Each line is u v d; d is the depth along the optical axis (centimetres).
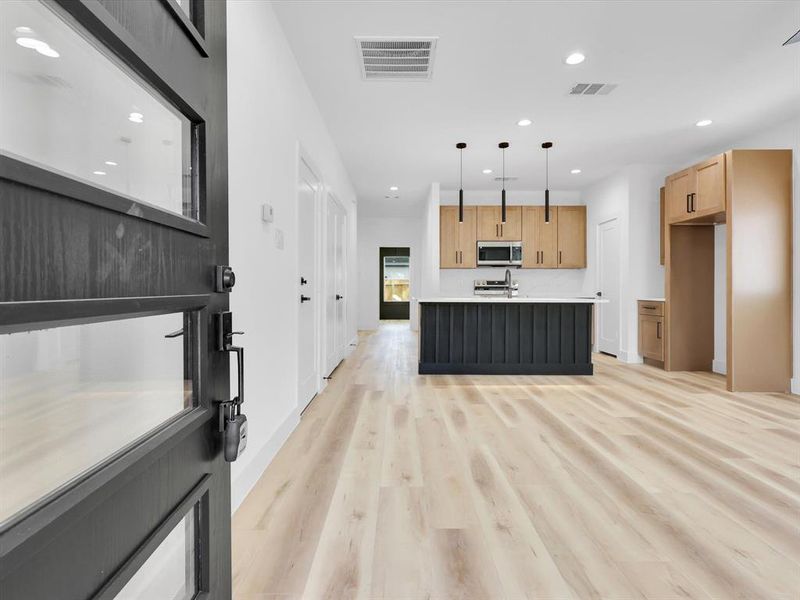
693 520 166
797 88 321
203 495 87
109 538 58
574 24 245
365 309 898
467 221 645
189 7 85
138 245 65
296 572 135
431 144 444
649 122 386
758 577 134
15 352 57
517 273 667
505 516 169
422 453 231
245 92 187
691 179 416
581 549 148
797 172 360
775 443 248
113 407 71
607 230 575
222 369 94
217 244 92
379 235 892
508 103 346
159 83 69
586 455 229
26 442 58
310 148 325
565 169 536
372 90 323
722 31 251
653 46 266
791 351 365
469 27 247
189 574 87
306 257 321
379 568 137
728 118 376
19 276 45
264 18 214
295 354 274
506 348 457
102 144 69
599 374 450
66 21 53
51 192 49
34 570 46
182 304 76
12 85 56
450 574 135
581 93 330
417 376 439
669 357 462
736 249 363
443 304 456
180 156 84
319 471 208
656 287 515
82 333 66
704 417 297
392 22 242
